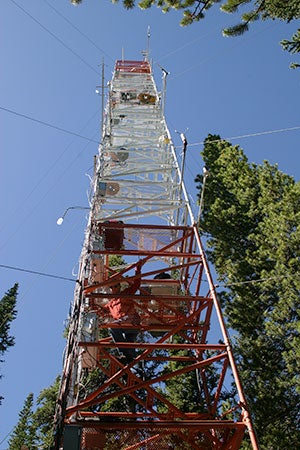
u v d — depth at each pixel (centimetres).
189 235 1436
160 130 1966
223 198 2417
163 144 1848
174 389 2023
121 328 1240
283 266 1791
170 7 1420
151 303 1402
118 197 1522
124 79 2461
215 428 962
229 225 2212
